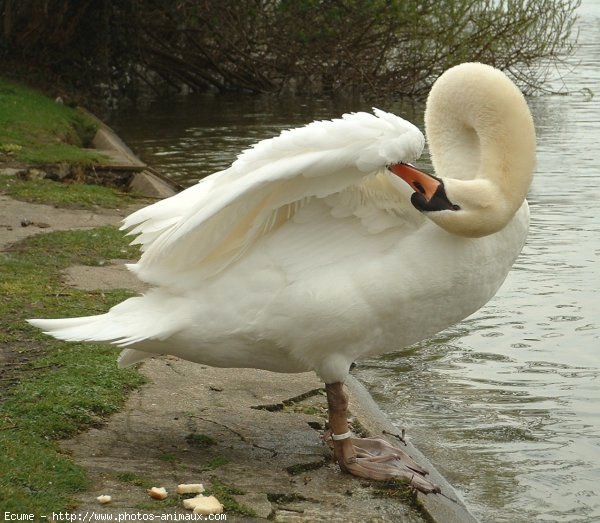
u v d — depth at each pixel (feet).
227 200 6.53
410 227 6.98
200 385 8.14
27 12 28.27
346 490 6.86
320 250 6.96
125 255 11.39
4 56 28.30
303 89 31.91
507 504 7.32
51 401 7.50
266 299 6.92
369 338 7.02
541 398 8.89
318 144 6.62
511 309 10.77
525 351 9.80
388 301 6.92
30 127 19.89
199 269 7.03
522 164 6.89
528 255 12.48
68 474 6.60
